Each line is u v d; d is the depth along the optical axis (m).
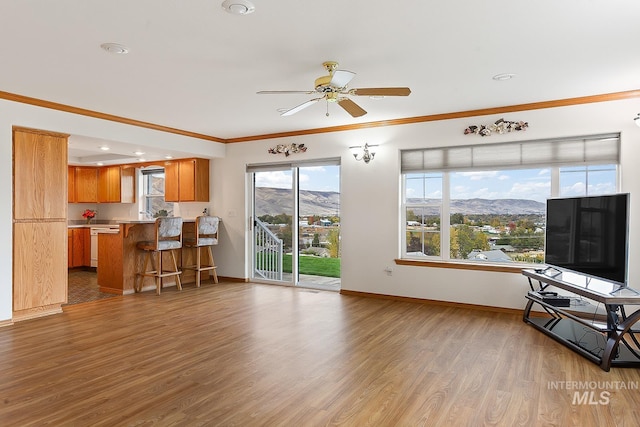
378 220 5.64
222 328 4.23
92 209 8.99
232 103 4.62
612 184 4.39
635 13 2.51
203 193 7.09
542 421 2.40
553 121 4.55
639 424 2.37
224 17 2.58
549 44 2.99
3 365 3.22
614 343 3.16
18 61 3.32
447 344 3.74
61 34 2.82
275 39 2.90
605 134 4.32
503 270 4.85
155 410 2.52
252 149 6.71
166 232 5.90
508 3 2.40
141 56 3.22
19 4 2.40
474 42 2.96
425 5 2.43
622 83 3.93
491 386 2.87
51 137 4.67
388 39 2.91
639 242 4.11
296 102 4.59
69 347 3.64
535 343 3.77
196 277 6.65
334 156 5.96
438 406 2.58
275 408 2.55
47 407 2.55
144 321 4.48
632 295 3.35
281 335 4.00
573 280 4.22
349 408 2.55
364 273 5.75
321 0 2.37
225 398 2.68
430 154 5.32
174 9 2.47
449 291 5.18
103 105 4.71
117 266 5.92
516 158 4.80
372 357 3.41
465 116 5.03
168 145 6.02
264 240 6.91
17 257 4.40
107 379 2.97
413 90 4.14
